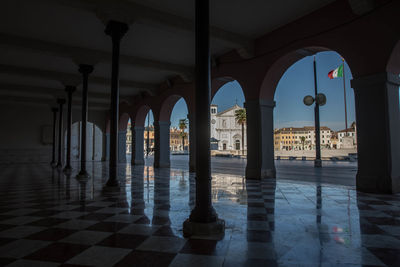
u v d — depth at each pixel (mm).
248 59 10727
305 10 8453
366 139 7055
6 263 2746
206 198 3834
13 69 13094
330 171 14180
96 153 29844
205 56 3988
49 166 19984
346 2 7617
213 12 8547
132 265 2689
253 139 10406
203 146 3881
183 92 14703
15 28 9195
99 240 3453
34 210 5250
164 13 8422
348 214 4703
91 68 11383
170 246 3219
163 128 17141
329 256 2889
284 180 9812
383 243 3273
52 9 7988
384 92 6711
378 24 6840
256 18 8922
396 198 6145
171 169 15664
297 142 107938
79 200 6273
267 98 10422
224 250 3078
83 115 11359
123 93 19906
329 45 8016
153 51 11641
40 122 23922
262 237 3518
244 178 10562
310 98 16156
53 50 10367
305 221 4273
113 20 7801
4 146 22469
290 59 9680
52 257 2906
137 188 8078
